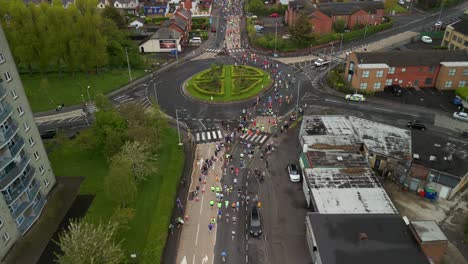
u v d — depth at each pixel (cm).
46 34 10619
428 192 6506
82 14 11494
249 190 6850
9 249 5416
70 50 10912
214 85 10800
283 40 13925
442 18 16250
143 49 13662
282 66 12319
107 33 12488
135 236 5781
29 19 10388
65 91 10669
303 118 8169
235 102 10050
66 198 6506
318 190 6081
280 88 10788
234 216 6262
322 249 4925
